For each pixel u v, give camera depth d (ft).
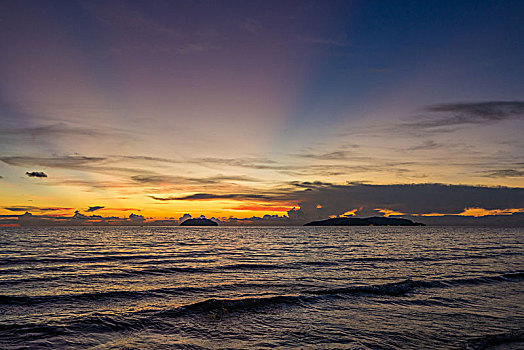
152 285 57.57
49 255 107.96
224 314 39.04
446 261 94.58
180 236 326.65
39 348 27.89
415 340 30.94
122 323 35.29
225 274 70.69
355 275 68.85
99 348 28.30
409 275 68.39
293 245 182.60
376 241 230.48
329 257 108.17
